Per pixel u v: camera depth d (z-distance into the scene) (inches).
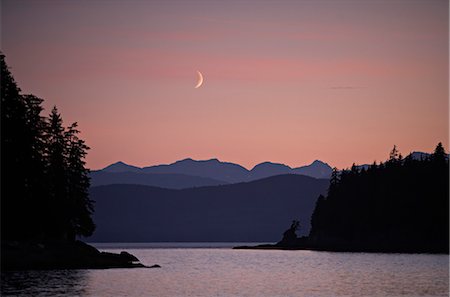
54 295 5861.2
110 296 6063.0
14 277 7145.7
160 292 6584.6
